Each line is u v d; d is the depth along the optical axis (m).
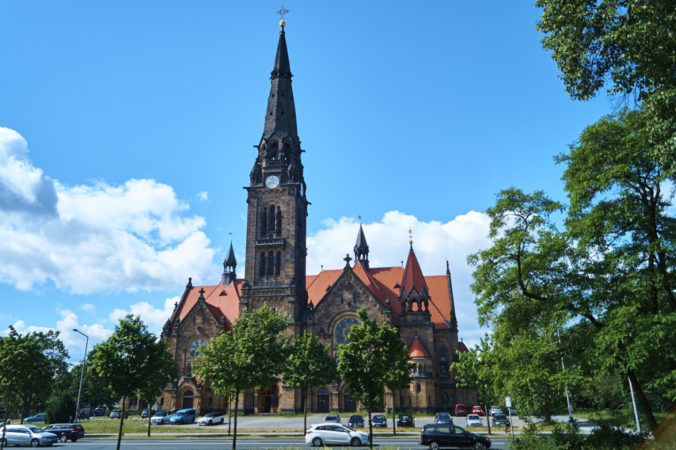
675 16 16.19
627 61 18.22
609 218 24.86
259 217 94.75
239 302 90.62
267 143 99.19
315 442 41.31
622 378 36.38
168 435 54.00
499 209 28.78
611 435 27.67
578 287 26.41
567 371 26.53
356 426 60.38
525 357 29.66
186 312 103.06
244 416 81.88
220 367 37.75
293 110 105.88
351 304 87.56
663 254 24.06
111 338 33.62
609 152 24.61
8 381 51.03
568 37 19.84
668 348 22.45
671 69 17.53
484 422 68.38
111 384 33.31
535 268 28.05
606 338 22.61
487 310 30.02
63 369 96.75
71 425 51.62
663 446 23.89
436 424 38.19
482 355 49.41
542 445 28.17
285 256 91.38
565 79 20.70
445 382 87.81
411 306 87.38
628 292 24.70
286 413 81.12
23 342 53.38
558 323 25.94
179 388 88.00
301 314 91.38
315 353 61.62
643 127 22.36
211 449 38.31
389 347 38.16
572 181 26.53
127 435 55.16
